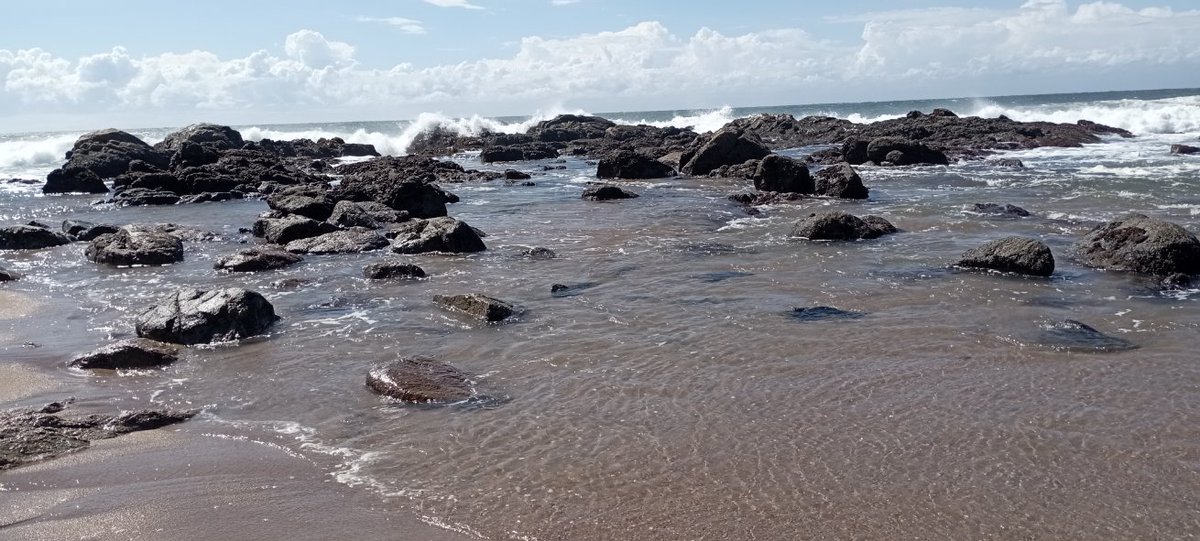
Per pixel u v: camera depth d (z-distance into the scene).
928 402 9.84
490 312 13.97
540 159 62.19
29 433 9.23
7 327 14.63
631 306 14.75
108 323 14.69
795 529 7.06
